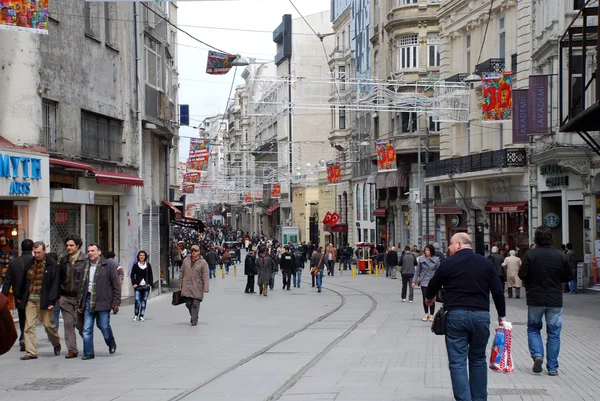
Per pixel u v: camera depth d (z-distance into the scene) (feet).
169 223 123.24
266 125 335.88
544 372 36.58
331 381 34.86
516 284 89.35
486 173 124.26
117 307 44.93
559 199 112.47
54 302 44.19
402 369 38.09
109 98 85.81
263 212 370.32
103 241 89.35
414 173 173.68
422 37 169.78
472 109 136.67
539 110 100.32
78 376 37.96
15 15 54.03
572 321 62.13
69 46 75.00
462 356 26.94
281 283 136.56
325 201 262.88
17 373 39.24
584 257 98.89
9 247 63.77
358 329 58.54
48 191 66.80
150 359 43.62
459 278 27.12
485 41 133.08
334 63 234.38
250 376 36.81
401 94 109.29
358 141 213.87
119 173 88.33
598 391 31.65
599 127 74.59
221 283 136.87
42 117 69.87
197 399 31.14
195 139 172.76
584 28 70.74
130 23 93.20
